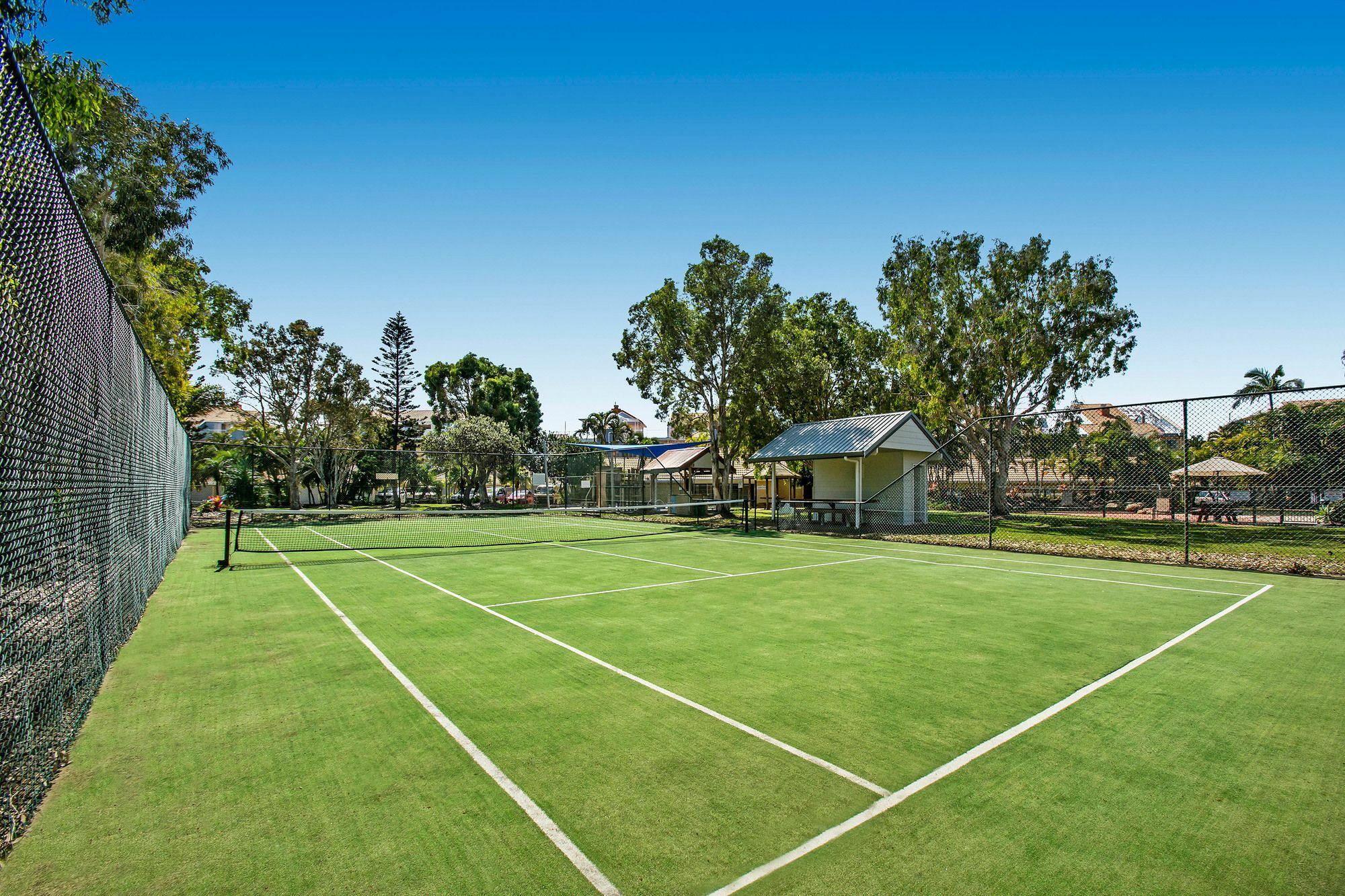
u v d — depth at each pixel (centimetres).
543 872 315
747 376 2850
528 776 416
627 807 378
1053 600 1005
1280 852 335
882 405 3388
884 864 322
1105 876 313
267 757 445
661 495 3622
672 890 301
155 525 1086
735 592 1074
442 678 616
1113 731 491
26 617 383
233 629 815
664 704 546
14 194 338
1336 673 634
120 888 304
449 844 339
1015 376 2844
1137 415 1841
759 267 2734
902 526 2373
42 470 404
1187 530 1403
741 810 374
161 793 395
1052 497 2617
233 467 3603
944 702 551
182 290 2556
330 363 3381
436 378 6100
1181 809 377
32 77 941
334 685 596
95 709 534
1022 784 406
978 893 300
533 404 6425
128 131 1811
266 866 321
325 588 1120
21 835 349
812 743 467
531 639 766
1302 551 1608
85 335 506
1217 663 666
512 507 4047
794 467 3669
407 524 2783
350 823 361
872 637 770
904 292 2948
